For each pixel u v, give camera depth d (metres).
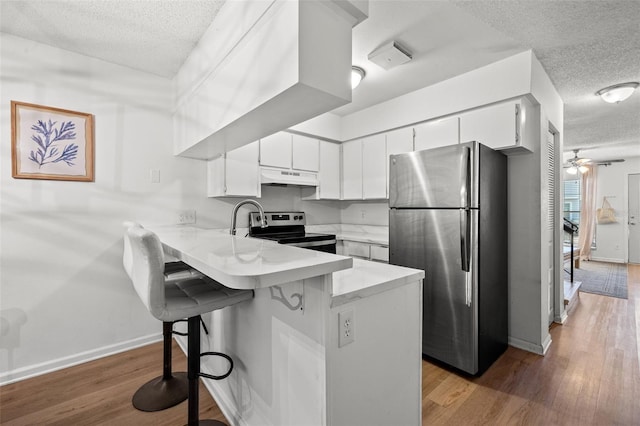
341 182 3.78
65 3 1.65
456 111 2.60
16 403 1.74
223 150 2.39
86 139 2.21
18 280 1.99
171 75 2.58
